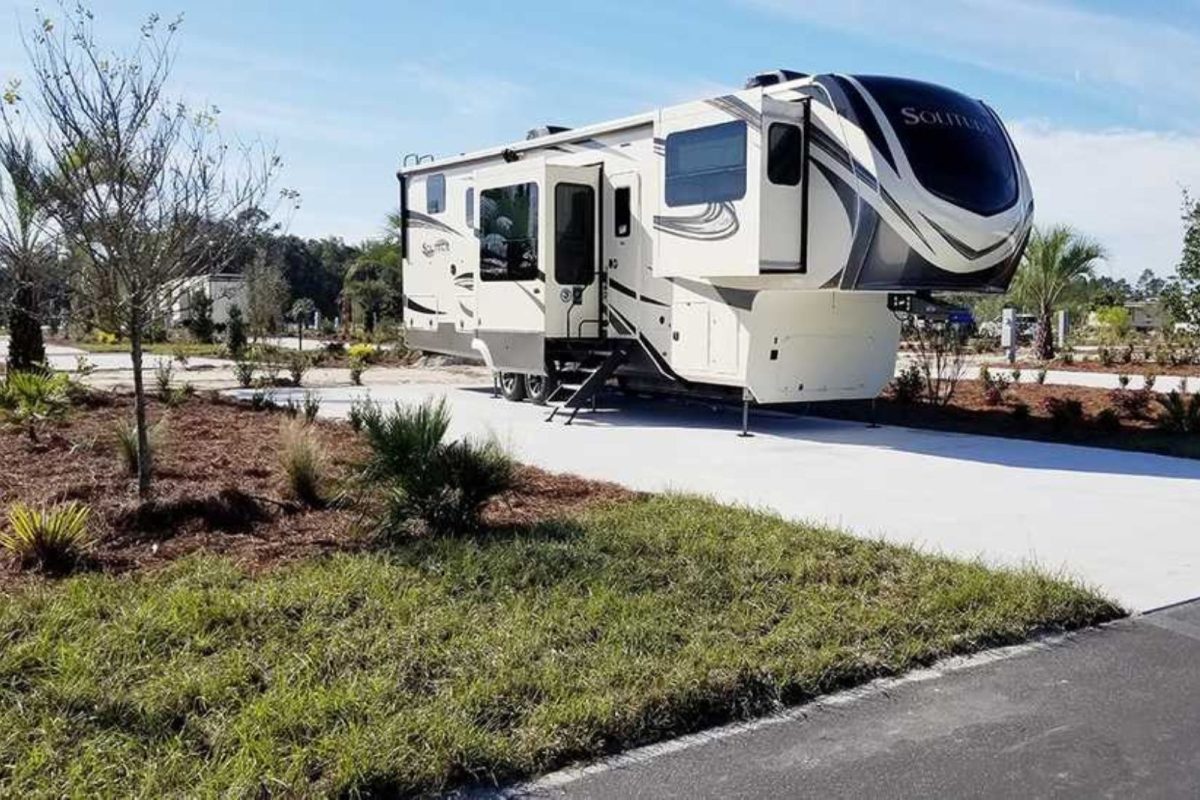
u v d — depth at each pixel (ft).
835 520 20.77
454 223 45.88
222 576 14.67
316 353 71.67
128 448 21.89
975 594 15.03
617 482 24.64
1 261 22.47
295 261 161.48
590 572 15.47
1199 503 23.04
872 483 25.22
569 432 34.35
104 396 37.47
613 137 36.96
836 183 29.37
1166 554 18.44
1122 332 90.58
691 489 23.80
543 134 41.55
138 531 17.22
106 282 18.47
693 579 15.33
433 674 11.64
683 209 32.55
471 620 13.26
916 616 14.12
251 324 93.30
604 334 38.42
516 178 38.88
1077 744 10.83
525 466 25.93
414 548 16.39
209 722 10.25
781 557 16.72
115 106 18.01
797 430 35.45
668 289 34.73
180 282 19.62
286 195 30.01
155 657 11.72
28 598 13.46
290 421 26.68
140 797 8.86
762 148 29.40
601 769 10.16
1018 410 36.99
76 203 17.94
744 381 31.96
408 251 50.65
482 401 43.65
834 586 15.40
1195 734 11.09
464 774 9.80
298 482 19.90
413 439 18.21
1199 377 56.08
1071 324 92.32
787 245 30.14
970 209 29.01
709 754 10.54
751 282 31.42
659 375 37.91
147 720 10.18
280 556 16.15
